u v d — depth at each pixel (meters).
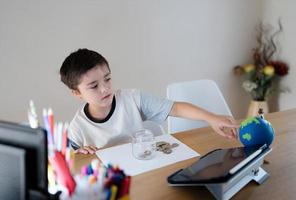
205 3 2.20
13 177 0.50
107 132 1.11
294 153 0.90
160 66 2.13
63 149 0.60
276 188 0.71
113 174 0.54
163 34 2.08
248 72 2.38
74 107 1.87
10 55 1.61
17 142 0.51
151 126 1.26
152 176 0.78
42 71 1.72
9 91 1.65
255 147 0.79
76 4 1.73
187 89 1.40
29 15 1.61
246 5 2.39
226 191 0.67
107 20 1.85
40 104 1.75
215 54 2.36
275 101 2.43
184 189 0.71
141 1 1.94
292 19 2.18
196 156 0.89
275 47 2.36
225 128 0.98
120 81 1.99
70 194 0.52
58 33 1.71
